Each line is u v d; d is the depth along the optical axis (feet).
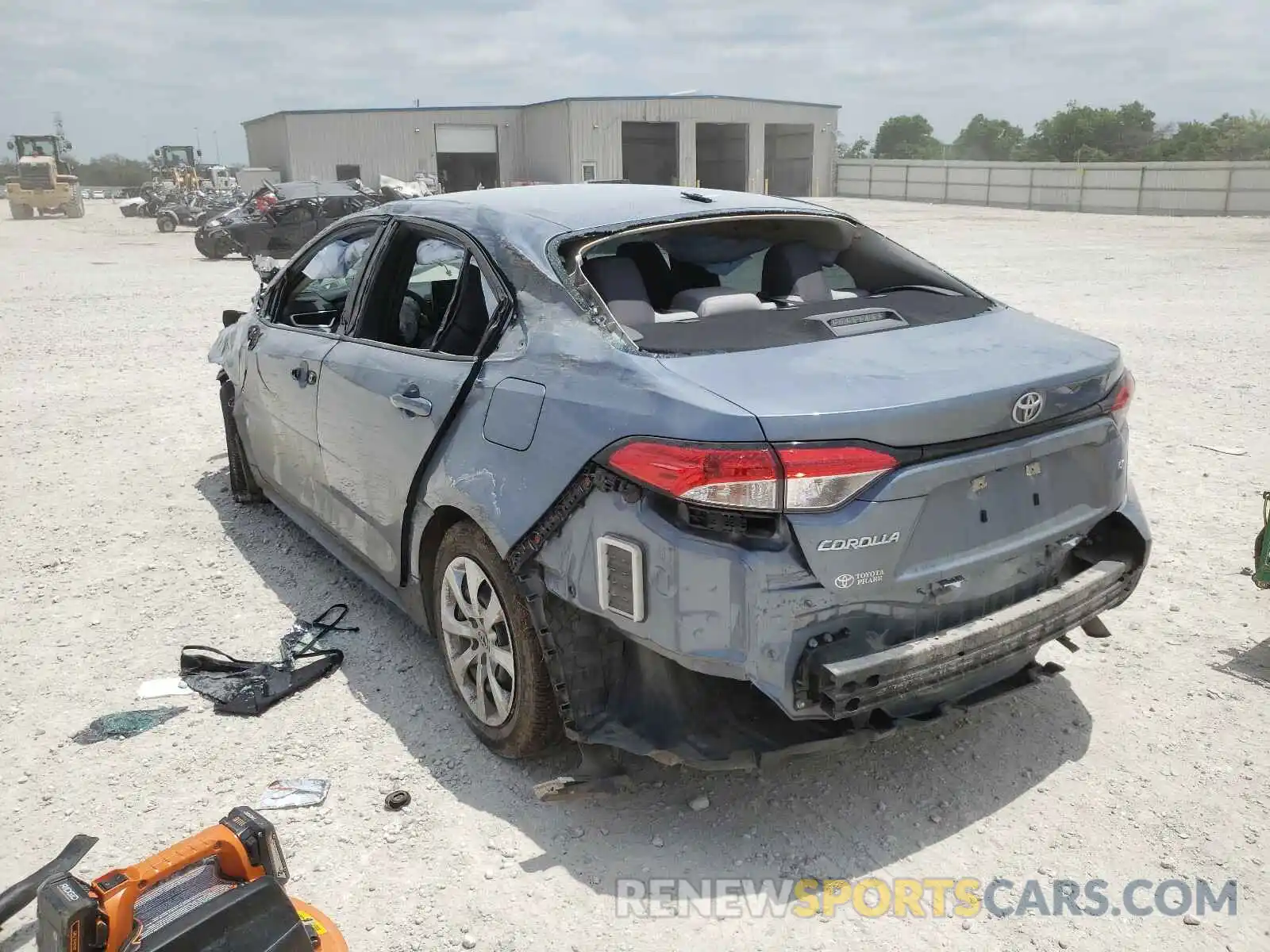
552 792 9.35
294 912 7.09
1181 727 11.03
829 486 7.87
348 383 12.70
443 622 11.19
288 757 10.94
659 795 10.18
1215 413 23.77
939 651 8.37
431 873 9.11
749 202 11.89
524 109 162.20
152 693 12.27
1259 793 9.88
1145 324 36.86
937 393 8.32
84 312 45.75
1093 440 9.52
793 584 7.95
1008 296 45.03
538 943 8.27
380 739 11.26
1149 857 9.07
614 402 8.68
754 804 10.01
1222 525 16.67
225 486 20.26
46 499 19.56
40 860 9.37
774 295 11.43
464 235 11.39
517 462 9.50
